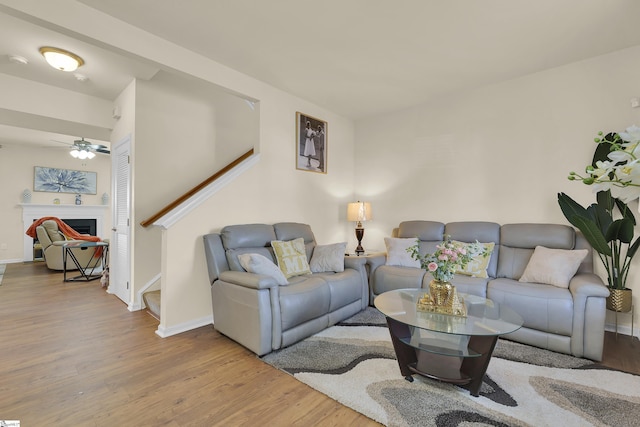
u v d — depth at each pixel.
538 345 2.37
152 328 2.77
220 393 1.79
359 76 3.29
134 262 3.31
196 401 1.72
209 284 2.91
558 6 2.16
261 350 2.21
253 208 3.35
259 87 3.40
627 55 2.73
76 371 2.02
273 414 1.62
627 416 1.58
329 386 1.84
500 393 1.78
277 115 3.61
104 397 1.75
